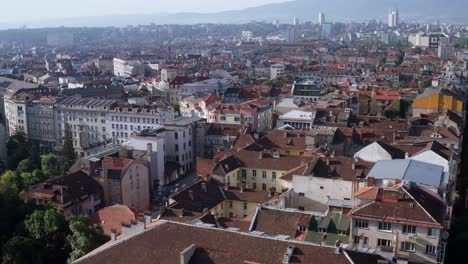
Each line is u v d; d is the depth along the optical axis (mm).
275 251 87500
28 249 120125
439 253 109500
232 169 184625
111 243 101562
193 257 88688
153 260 90625
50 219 129500
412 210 109000
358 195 116000
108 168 196875
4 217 136750
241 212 164375
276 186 186375
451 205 150750
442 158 157250
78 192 181625
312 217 120688
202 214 139625
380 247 109438
